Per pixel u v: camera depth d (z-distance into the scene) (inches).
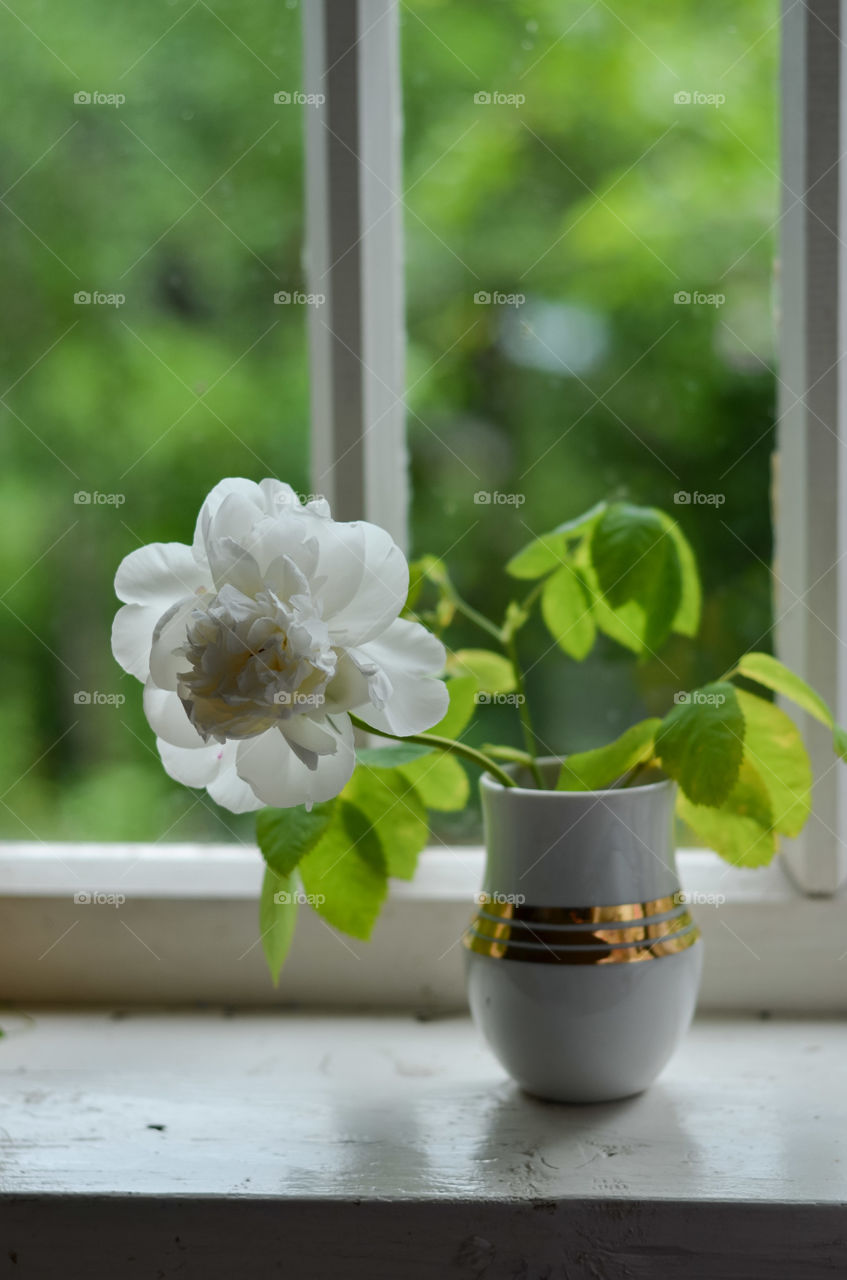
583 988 37.5
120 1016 42.8
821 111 41.2
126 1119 38.4
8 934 43.2
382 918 42.8
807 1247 35.6
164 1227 36.2
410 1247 36.0
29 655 46.7
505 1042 38.3
